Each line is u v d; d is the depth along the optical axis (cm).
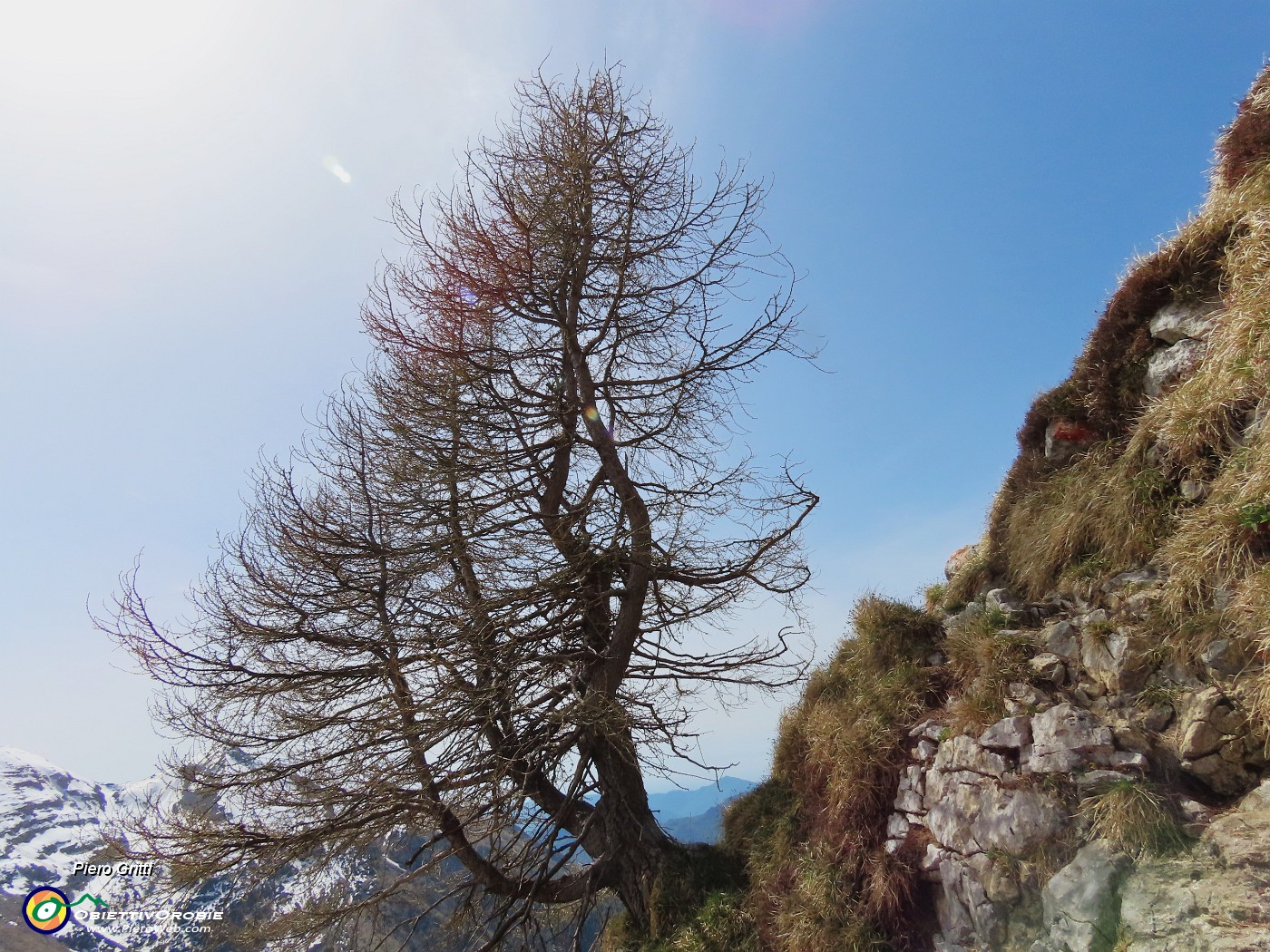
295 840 886
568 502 1061
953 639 752
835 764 768
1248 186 732
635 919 955
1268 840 419
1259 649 484
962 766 615
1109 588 660
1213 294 751
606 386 1086
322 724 927
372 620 966
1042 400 929
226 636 991
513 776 941
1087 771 531
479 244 1005
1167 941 404
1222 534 546
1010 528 877
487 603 906
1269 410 570
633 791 1018
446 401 1005
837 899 664
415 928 1005
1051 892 491
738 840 934
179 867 886
